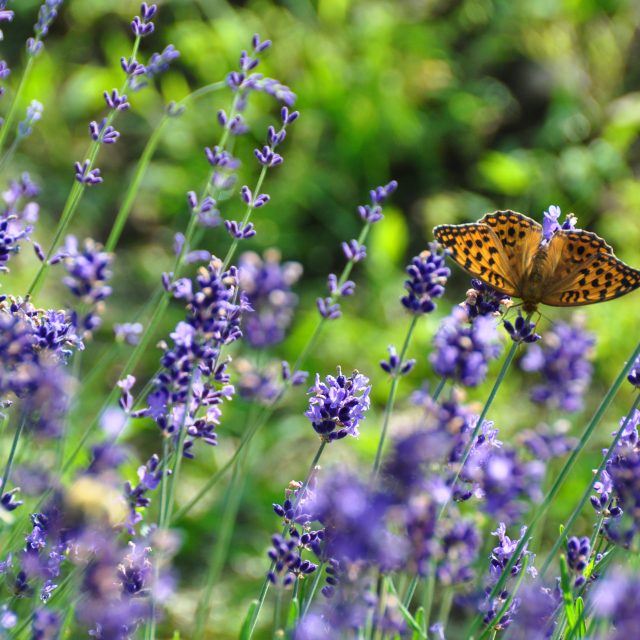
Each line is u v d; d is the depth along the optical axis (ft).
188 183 30.60
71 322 9.92
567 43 33.55
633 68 33.65
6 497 9.27
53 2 12.82
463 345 8.13
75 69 33.22
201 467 22.98
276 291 9.11
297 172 30.55
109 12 34.09
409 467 6.73
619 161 29.73
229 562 20.74
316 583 9.23
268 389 9.31
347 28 33.73
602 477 9.74
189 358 9.07
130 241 29.53
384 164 31.37
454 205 30.07
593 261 11.42
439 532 7.25
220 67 32.30
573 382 11.60
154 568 7.93
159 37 33.58
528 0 34.32
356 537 6.69
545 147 31.19
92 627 8.68
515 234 11.84
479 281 11.12
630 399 23.67
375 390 24.79
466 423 8.54
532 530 9.17
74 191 12.15
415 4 35.50
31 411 8.27
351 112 31.55
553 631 8.77
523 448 11.35
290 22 33.76
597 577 9.72
